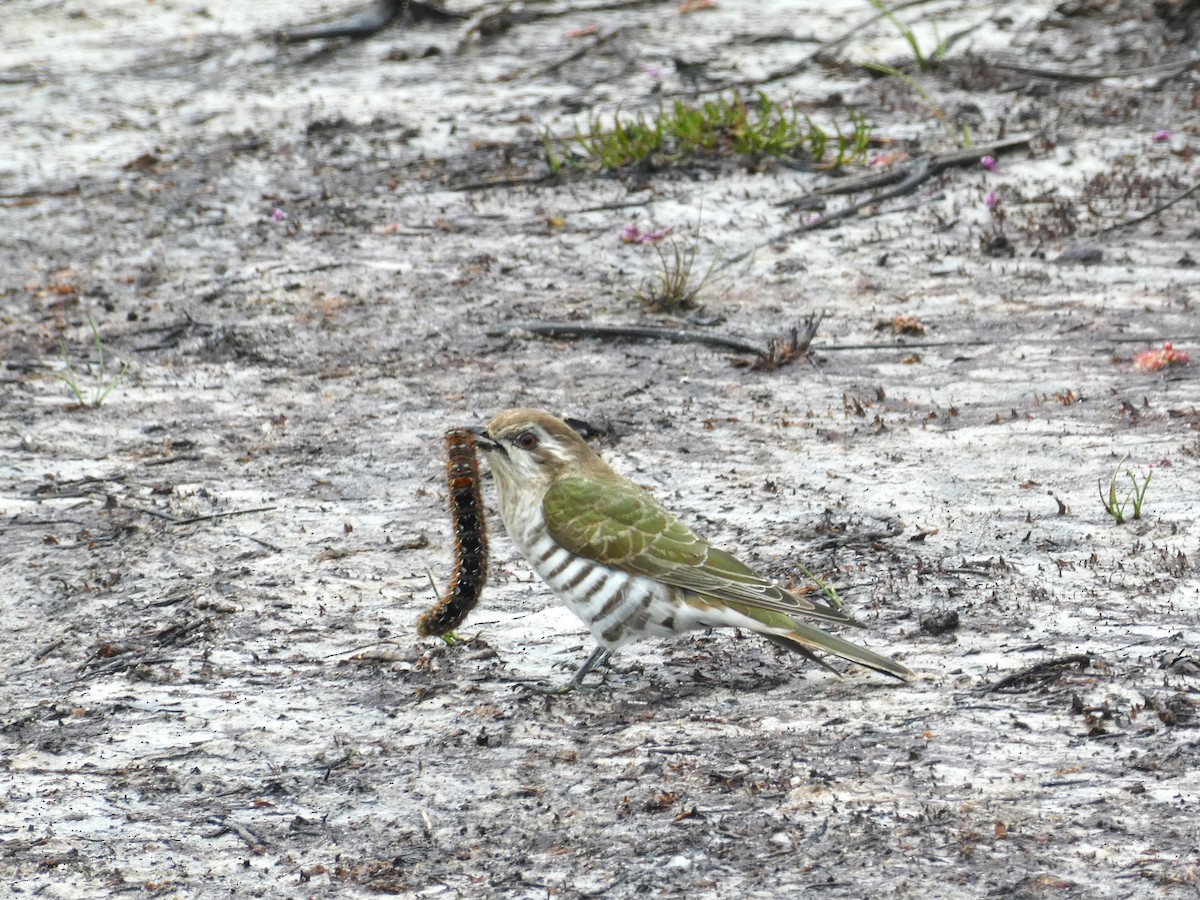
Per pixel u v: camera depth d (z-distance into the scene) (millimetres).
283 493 12797
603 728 8891
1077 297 16094
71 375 15883
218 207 20922
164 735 9086
